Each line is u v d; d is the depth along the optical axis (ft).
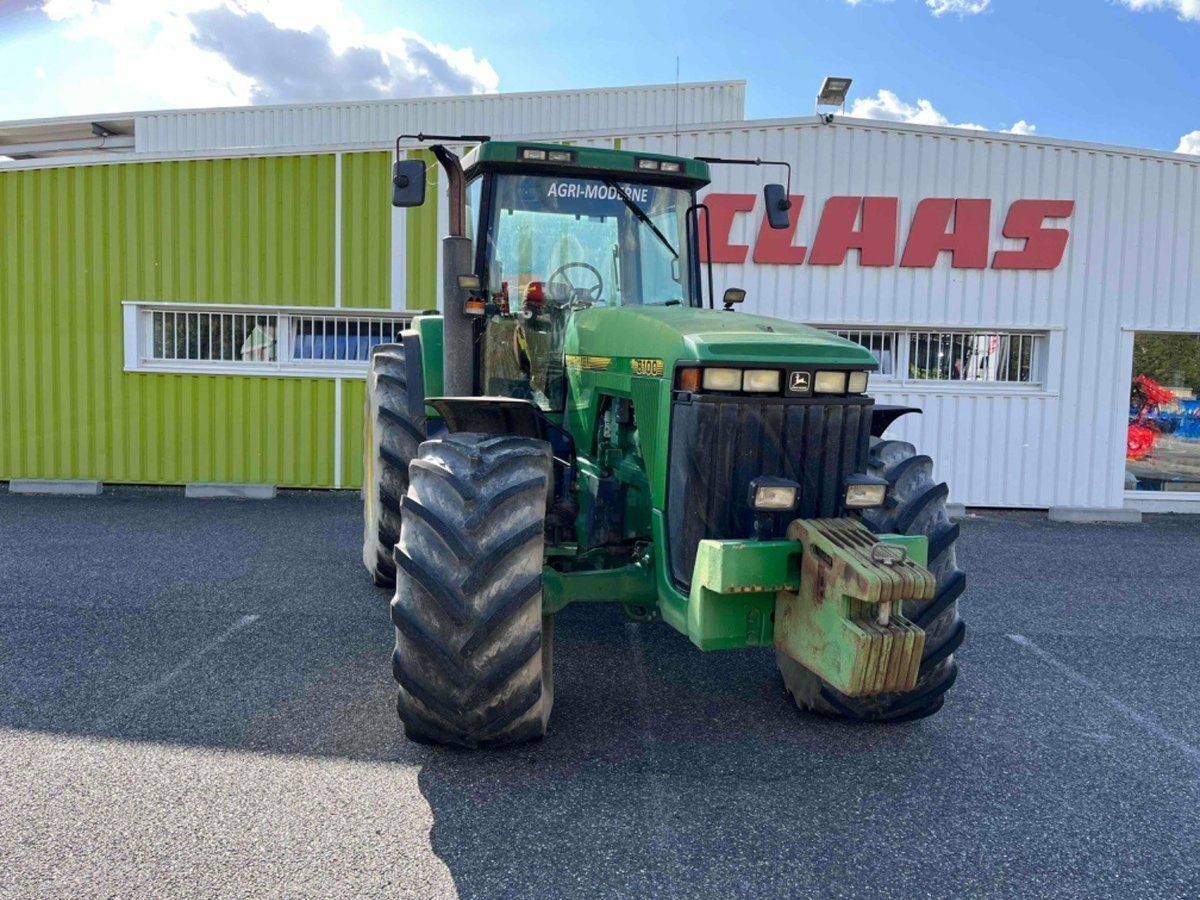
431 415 14.60
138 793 9.32
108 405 31.01
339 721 11.27
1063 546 25.02
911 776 10.10
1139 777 10.23
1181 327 30.86
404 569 9.38
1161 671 14.16
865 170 30.27
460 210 12.41
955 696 12.84
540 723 9.86
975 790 9.79
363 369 30.91
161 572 19.19
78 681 12.58
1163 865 8.36
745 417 9.53
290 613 16.14
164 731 10.91
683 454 9.68
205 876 7.84
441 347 14.80
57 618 15.62
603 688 12.65
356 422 31.09
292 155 30.37
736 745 10.80
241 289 30.76
